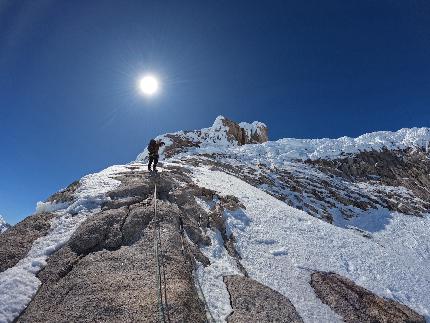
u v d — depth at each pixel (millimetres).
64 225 16391
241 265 16516
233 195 24562
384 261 21484
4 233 15773
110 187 20375
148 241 15086
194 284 13391
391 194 43094
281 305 14016
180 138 67750
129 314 10734
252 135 76438
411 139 58219
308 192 38469
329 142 58125
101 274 12703
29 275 12859
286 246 19469
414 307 17281
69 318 10703
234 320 12258
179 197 20359
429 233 33406
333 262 19312
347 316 14703
